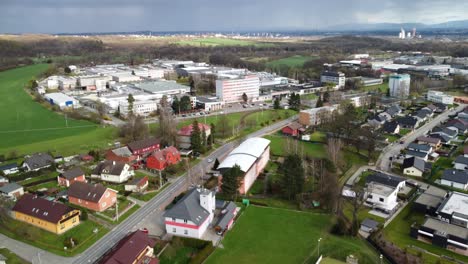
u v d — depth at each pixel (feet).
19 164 431.43
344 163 445.37
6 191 345.51
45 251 269.23
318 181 381.19
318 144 525.75
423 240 287.07
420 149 471.21
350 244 281.33
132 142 474.90
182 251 274.16
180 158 463.83
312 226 309.63
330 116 614.34
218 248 277.23
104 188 334.44
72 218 302.25
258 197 363.35
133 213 327.47
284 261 262.06
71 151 477.77
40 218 297.33
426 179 398.62
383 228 304.50
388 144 522.88
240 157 402.11
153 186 382.42
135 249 251.19
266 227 307.78
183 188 379.76
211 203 316.40
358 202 340.80
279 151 501.15
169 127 524.52
